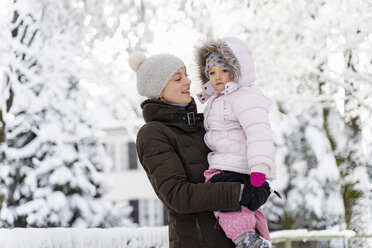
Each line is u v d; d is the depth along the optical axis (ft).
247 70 6.85
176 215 6.51
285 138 31.01
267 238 6.65
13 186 27.71
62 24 21.70
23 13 20.85
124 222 32.99
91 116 32.81
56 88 24.73
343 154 26.21
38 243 6.60
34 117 26.63
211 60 7.19
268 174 6.27
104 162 34.96
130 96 24.11
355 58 22.82
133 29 22.57
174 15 22.72
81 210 29.73
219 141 6.64
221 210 6.18
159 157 6.37
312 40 22.72
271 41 23.25
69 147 29.94
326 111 27.53
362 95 23.36
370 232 25.43
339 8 21.81
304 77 24.41
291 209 31.81
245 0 22.76
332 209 31.07
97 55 22.34
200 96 7.52
